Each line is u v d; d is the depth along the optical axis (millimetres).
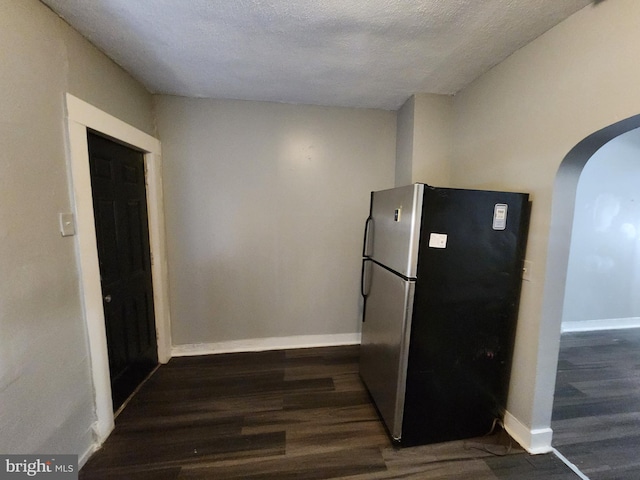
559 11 1301
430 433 1652
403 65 1840
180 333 2607
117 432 1709
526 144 1595
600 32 1201
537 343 1542
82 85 1499
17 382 1127
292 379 2281
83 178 1471
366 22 1407
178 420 1816
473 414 1688
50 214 1287
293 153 2576
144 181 2234
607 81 1178
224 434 1711
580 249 3133
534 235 1554
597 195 3072
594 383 2244
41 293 1238
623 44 1116
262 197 2580
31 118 1191
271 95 2359
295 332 2797
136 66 1857
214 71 1941
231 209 2551
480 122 1981
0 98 1058
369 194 2711
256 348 2742
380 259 1885
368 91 2258
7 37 1085
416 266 1484
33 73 1200
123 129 1832
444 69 1894
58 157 1338
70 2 1249
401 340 1544
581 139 1287
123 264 1945
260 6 1291
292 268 2707
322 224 2693
